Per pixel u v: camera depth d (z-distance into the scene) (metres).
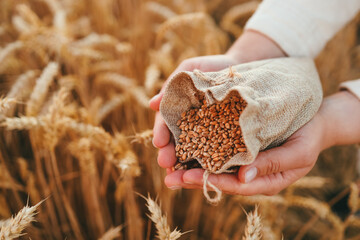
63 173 0.50
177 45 0.60
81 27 0.58
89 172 0.43
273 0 0.47
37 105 0.41
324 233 0.53
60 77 0.50
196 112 0.38
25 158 0.51
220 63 0.43
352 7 0.47
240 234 0.50
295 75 0.38
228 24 0.63
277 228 0.48
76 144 0.44
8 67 0.51
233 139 0.36
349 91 0.42
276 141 0.37
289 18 0.45
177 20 0.50
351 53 0.67
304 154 0.36
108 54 0.56
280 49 0.46
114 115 0.54
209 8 0.79
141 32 0.63
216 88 0.35
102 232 0.47
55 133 0.40
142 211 0.52
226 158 0.35
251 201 0.45
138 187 0.52
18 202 0.45
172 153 0.38
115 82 0.50
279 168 0.36
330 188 0.63
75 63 0.51
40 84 0.41
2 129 0.48
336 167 0.64
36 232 0.45
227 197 0.54
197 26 0.57
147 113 0.54
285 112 0.35
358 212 0.55
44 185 0.45
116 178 0.49
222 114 0.37
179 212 0.53
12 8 0.61
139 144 0.51
